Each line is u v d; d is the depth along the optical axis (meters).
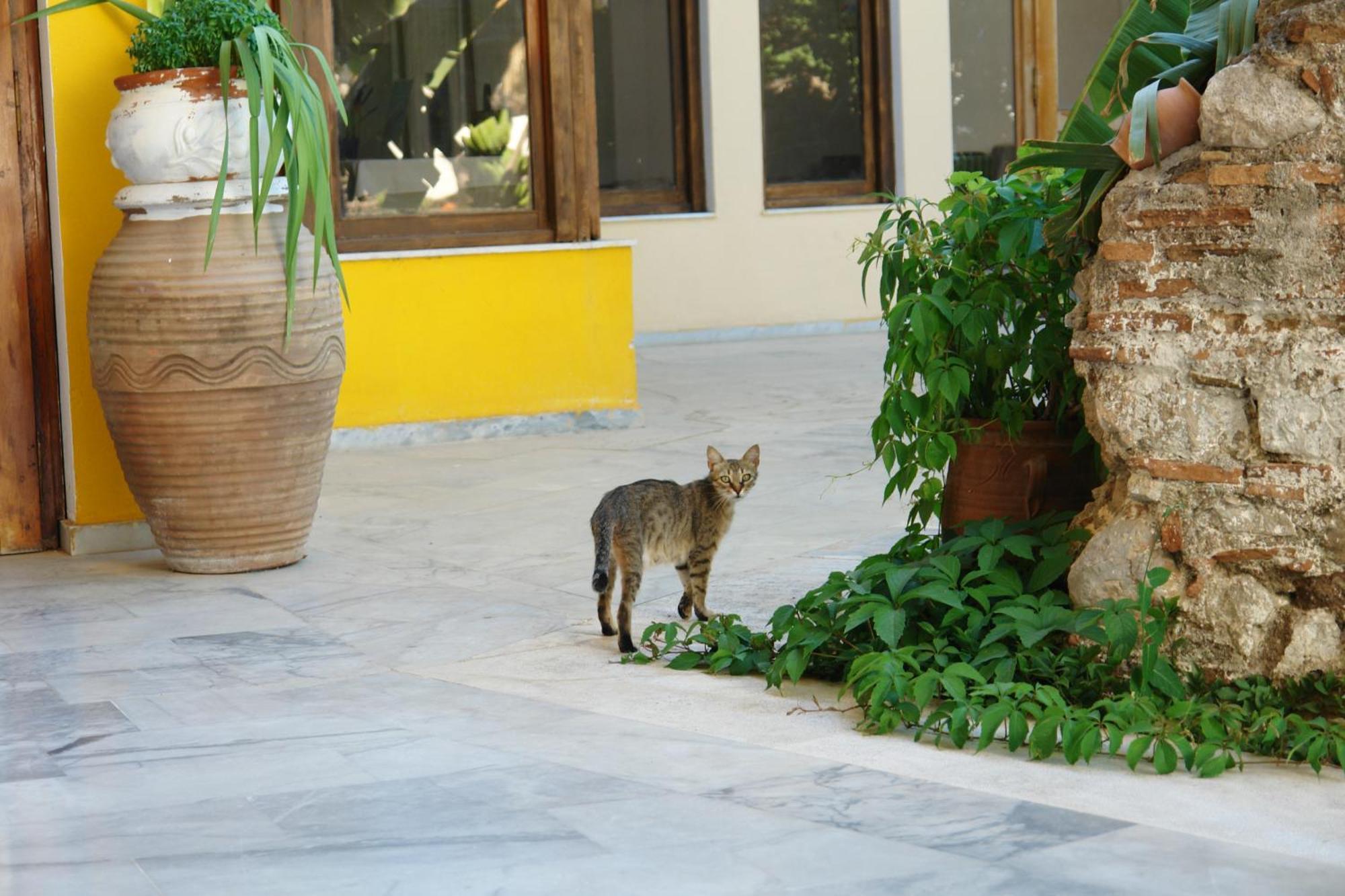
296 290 7.36
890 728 4.83
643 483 6.26
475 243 11.60
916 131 19.25
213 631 6.40
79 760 4.72
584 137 11.88
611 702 5.30
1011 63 20.27
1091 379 5.27
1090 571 5.19
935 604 5.53
